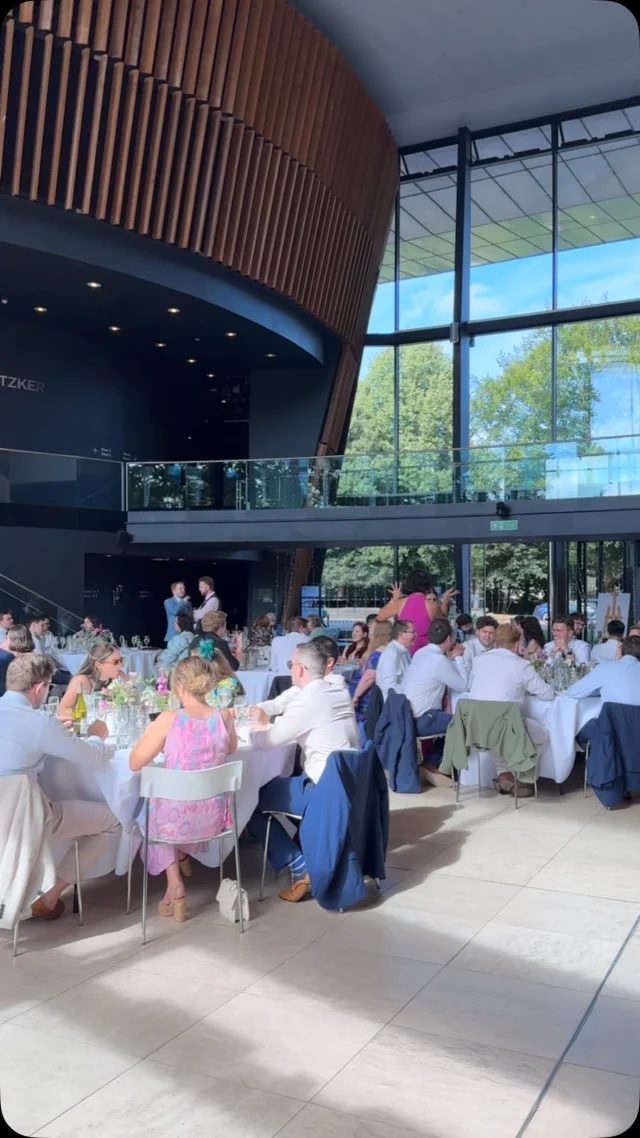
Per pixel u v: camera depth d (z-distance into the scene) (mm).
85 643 12008
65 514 15539
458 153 19891
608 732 6551
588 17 16062
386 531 15352
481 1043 3229
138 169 12812
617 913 4547
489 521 14695
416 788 7320
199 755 4484
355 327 19375
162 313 15562
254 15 13492
